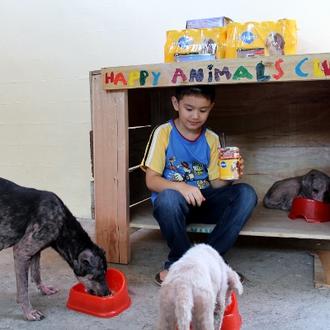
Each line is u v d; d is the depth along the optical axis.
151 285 1.53
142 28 2.23
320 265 1.67
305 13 2.01
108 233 1.75
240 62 1.49
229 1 2.09
